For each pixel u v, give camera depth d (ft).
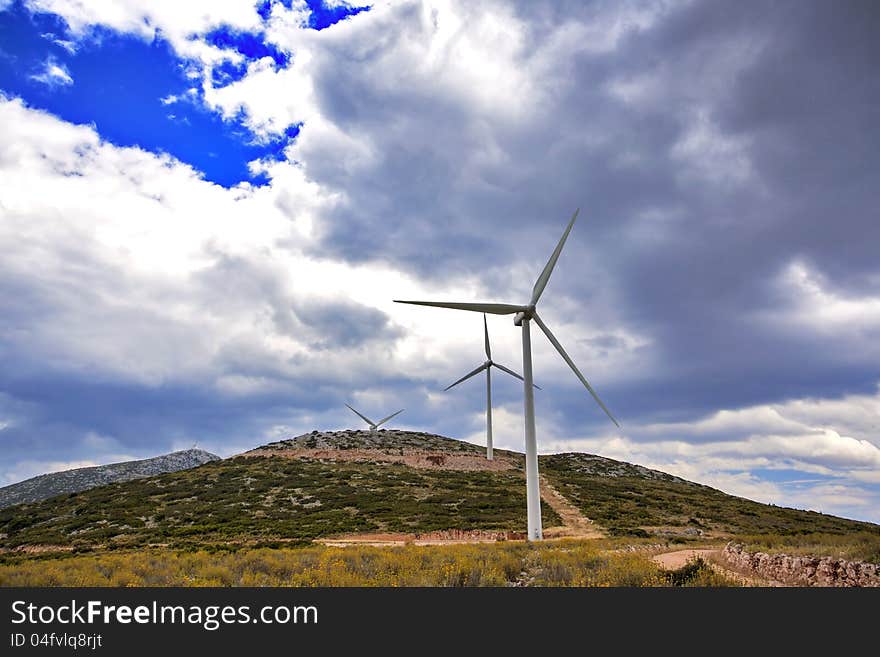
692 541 153.69
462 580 74.28
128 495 297.53
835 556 79.10
